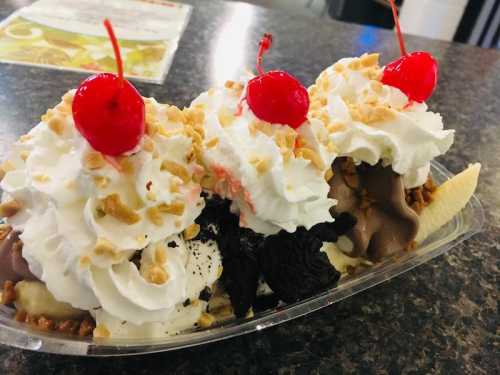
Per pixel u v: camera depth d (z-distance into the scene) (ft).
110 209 0.39
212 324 0.45
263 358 0.46
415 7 1.81
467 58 1.31
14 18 1.01
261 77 0.45
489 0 1.67
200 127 0.47
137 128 0.37
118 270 0.40
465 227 0.60
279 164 0.43
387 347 0.49
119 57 0.35
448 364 0.48
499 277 0.60
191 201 0.43
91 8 1.13
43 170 0.40
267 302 0.50
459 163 0.85
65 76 0.87
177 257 0.42
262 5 2.32
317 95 0.59
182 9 1.24
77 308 0.41
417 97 0.56
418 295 0.56
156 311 0.40
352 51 1.22
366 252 0.56
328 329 0.50
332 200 0.49
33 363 0.41
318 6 2.39
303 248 0.48
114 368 0.42
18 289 0.42
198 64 1.01
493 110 1.06
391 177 0.54
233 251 0.46
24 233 0.40
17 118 0.75
